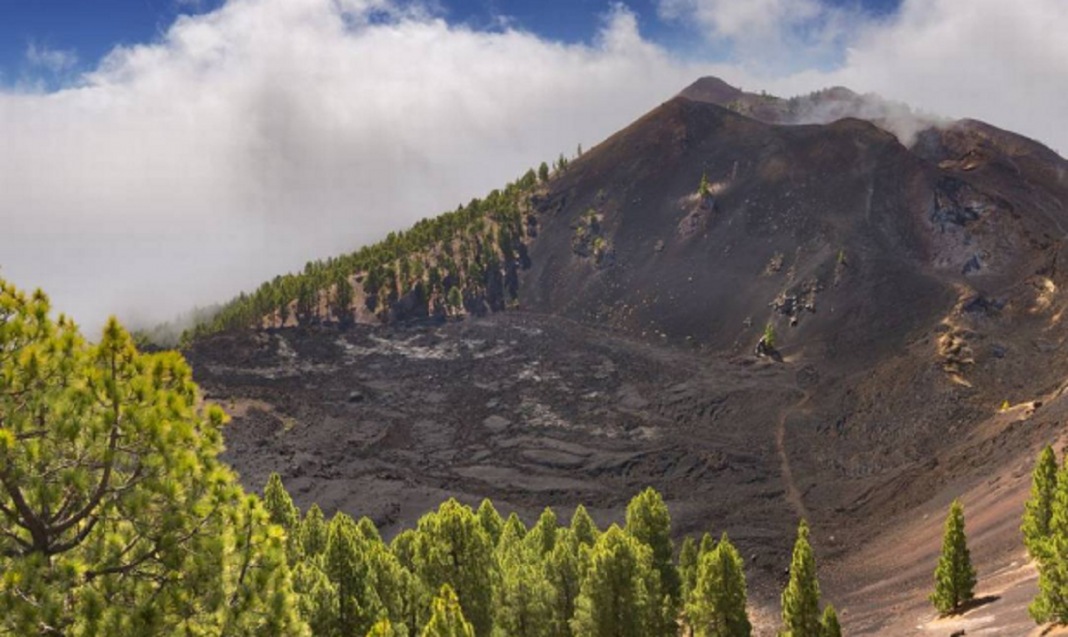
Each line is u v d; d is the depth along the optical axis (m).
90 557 12.49
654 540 47.97
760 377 129.38
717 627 38.50
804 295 153.88
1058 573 33.88
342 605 31.53
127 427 12.40
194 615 12.54
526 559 49.66
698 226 196.50
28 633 10.95
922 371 114.19
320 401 131.38
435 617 22.16
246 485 88.06
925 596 57.81
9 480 11.70
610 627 34.78
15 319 12.55
